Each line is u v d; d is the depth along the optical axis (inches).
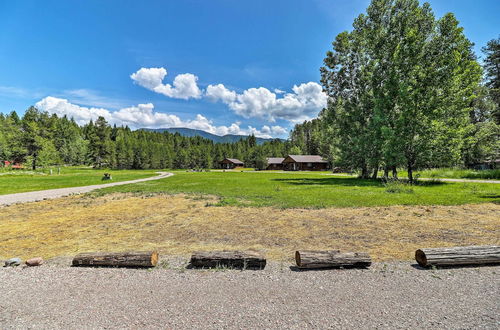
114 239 246.8
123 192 647.1
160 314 114.4
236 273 161.8
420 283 144.0
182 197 543.8
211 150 4463.6
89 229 286.0
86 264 176.7
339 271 163.0
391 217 324.8
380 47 988.6
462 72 779.4
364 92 1055.0
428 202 424.5
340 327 102.7
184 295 132.6
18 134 2107.5
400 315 111.1
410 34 821.2
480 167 1354.6
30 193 633.6
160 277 156.6
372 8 1040.2
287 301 124.8
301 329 101.6
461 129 738.2
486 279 148.0
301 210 380.2
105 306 122.3
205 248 217.6
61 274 163.2
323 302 123.4
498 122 1226.6
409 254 194.7
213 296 131.0
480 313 112.3
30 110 2559.1
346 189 664.4
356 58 1114.1
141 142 3917.3
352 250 207.0
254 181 1027.9
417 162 786.8
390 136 778.8
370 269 165.9
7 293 137.7
